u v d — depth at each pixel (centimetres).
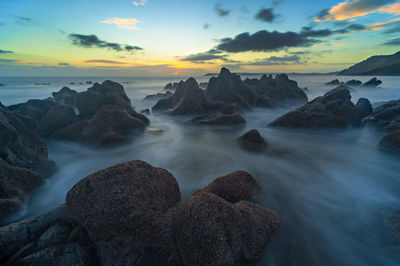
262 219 484
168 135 1498
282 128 1566
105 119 1302
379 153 1074
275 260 456
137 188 462
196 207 404
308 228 554
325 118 1529
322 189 769
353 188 773
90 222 411
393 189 760
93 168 983
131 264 381
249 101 2777
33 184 678
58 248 383
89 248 401
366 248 488
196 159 1084
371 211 617
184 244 379
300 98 3198
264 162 1034
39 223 426
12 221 532
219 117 1772
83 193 445
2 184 583
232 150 1201
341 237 524
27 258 369
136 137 1377
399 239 475
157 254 389
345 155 1096
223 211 414
